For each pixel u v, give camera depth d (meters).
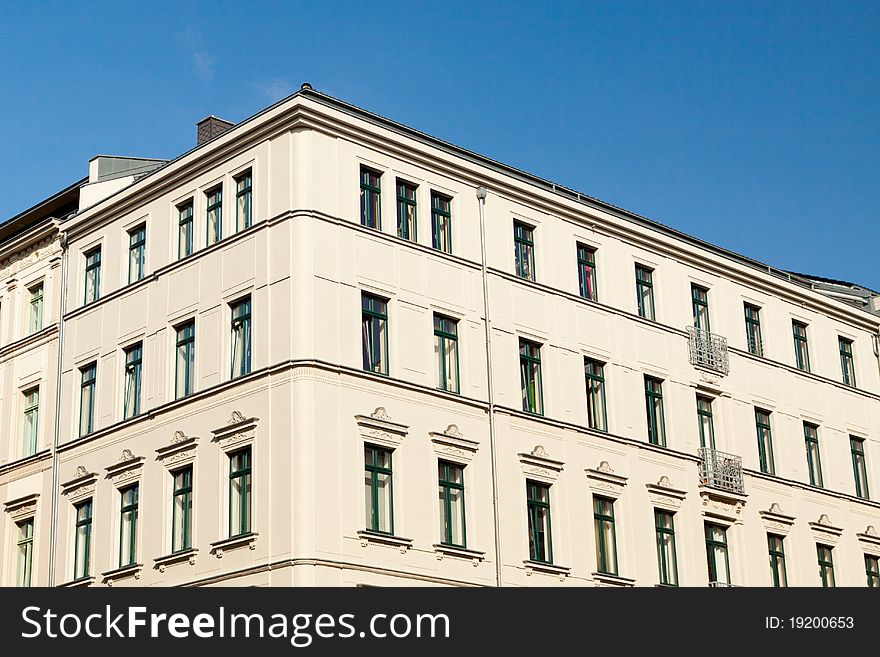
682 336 54.62
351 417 43.50
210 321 46.28
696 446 53.59
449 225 48.59
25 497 51.28
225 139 47.22
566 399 49.69
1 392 54.38
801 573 55.59
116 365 49.25
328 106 45.88
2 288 55.97
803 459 57.72
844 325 62.53
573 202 52.16
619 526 49.78
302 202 44.75
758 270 58.66
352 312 44.69
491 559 45.56
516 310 49.25
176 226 48.88
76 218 52.50
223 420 44.69
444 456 45.47
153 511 46.06
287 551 41.44
